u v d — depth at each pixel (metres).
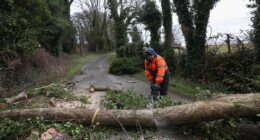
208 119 5.12
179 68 15.60
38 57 18.83
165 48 18.22
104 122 5.73
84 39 64.38
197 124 5.41
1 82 10.94
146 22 21.56
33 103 8.61
